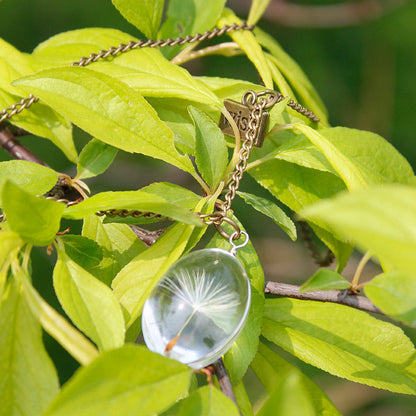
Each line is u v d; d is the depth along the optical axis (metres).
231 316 0.41
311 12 1.04
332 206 0.36
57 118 0.48
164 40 0.49
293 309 0.44
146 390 0.38
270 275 1.07
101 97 0.44
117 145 0.44
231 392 0.41
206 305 0.41
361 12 1.03
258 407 0.43
